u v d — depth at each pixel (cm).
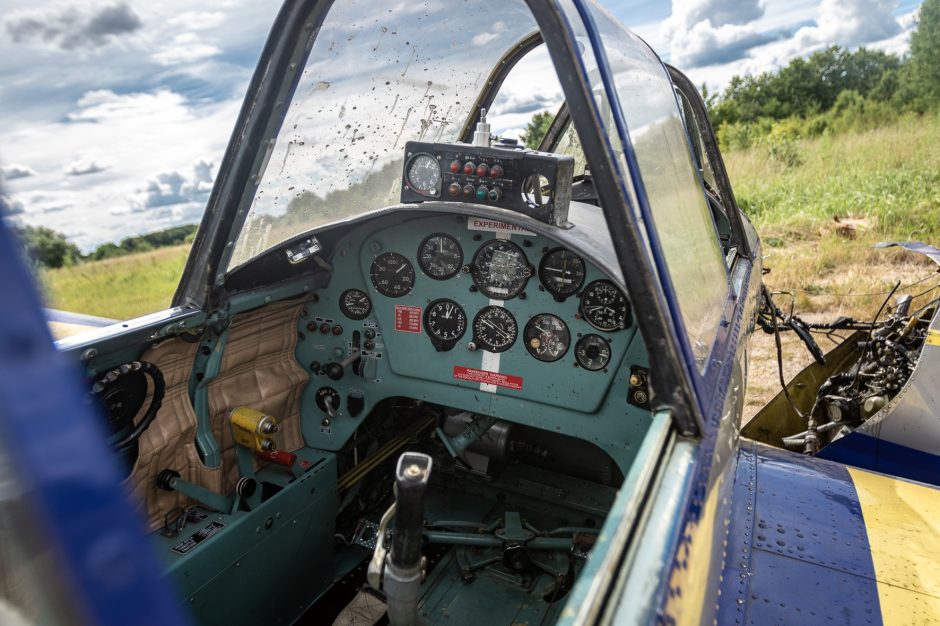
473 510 286
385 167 244
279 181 204
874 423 321
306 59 175
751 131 1408
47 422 30
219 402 226
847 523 175
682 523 103
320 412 266
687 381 121
